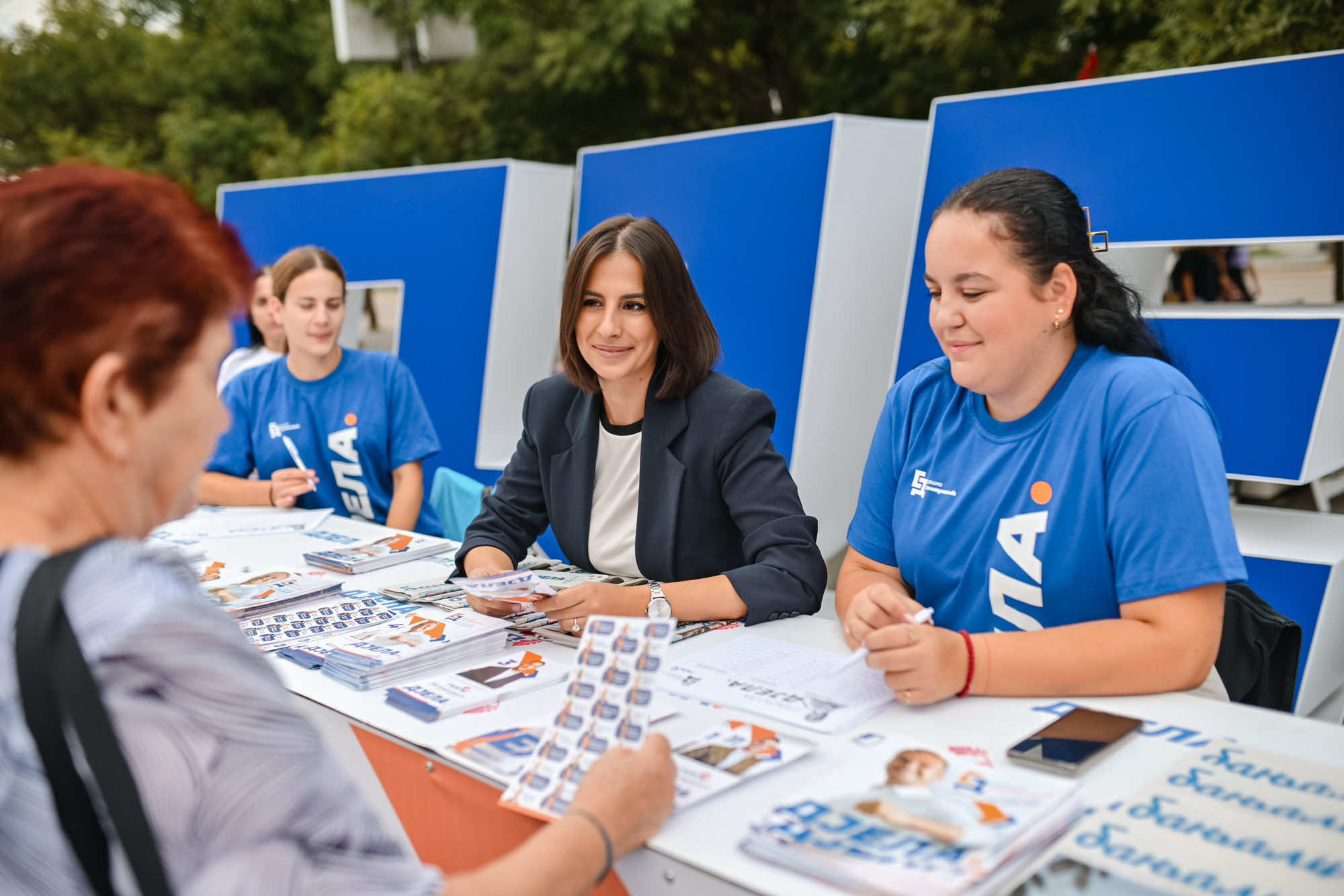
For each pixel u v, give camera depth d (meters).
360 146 10.80
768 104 10.92
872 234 4.46
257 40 13.10
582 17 9.52
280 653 1.75
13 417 0.73
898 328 4.64
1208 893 0.93
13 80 14.41
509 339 5.61
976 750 1.28
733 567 2.25
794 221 4.41
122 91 14.38
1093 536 1.61
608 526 2.30
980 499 1.74
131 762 0.68
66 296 0.71
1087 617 1.66
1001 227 1.57
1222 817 1.06
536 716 1.45
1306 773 1.16
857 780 1.16
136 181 0.79
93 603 0.70
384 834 0.80
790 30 10.48
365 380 3.46
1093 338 1.67
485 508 2.45
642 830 1.05
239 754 0.71
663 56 10.41
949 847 1.00
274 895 0.71
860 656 1.50
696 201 4.75
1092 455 1.60
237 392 3.51
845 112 10.30
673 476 2.17
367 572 2.43
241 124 12.75
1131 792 1.17
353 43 7.83
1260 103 3.33
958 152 3.99
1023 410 1.71
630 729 1.16
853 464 4.62
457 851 1.33
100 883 0.70
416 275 5.77
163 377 0.75
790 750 1.29
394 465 3.49
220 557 2.60
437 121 10.81
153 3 14.39
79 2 14.62
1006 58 8.99
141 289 0.73
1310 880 0.94
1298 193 3.28
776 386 4.50
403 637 1.74
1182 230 3.51
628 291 2.09
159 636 0.70
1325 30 5.72
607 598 1.81
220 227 0.82
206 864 0.70
